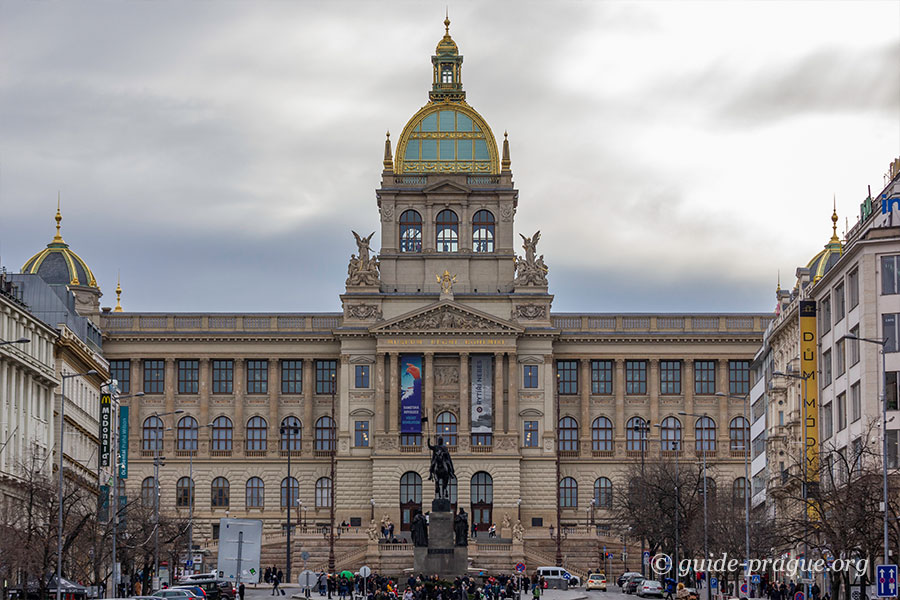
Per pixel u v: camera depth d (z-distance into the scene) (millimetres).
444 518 147375
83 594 126875
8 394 134375
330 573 190375
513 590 156625
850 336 103625
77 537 130125
